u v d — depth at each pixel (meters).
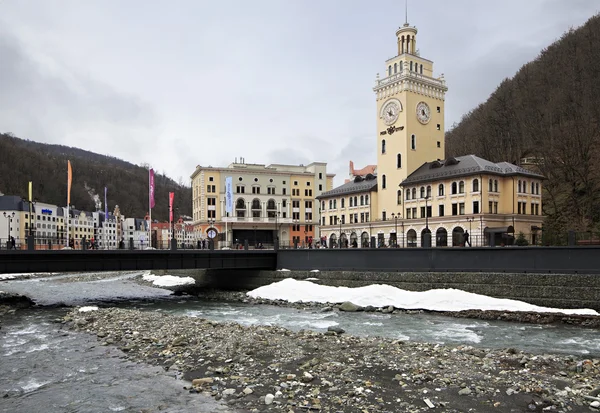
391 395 15.61
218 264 52.94
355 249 49.28
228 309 40.72
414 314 36.53
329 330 27.36
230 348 22.20
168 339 24.59
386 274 44.91
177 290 58.19
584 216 83.94
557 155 99.88
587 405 14.51
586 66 123.12
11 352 22.98
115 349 23.20
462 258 42.41
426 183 79.31
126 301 47.53
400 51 94.50
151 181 70.38
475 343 25.66
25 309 40.12
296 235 124.69
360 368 18.83
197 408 14.82
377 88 92.69
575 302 34.66
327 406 14.64
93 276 87.94
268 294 47.44
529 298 36.69
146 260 48.75
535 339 26.64
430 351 21.70
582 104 111.62
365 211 93.31
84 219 175.75
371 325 31.67
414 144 87.50
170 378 18.08
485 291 39.03
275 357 20.64
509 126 129.25
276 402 15.01
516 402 14.89
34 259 42.75
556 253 37.69
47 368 20.00
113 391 16.77
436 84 91.50
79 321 31.12
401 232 82.19
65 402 15.88
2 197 137.00
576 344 25.27
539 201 75.88
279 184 123.00
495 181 72.00
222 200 116.06
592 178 88.75
